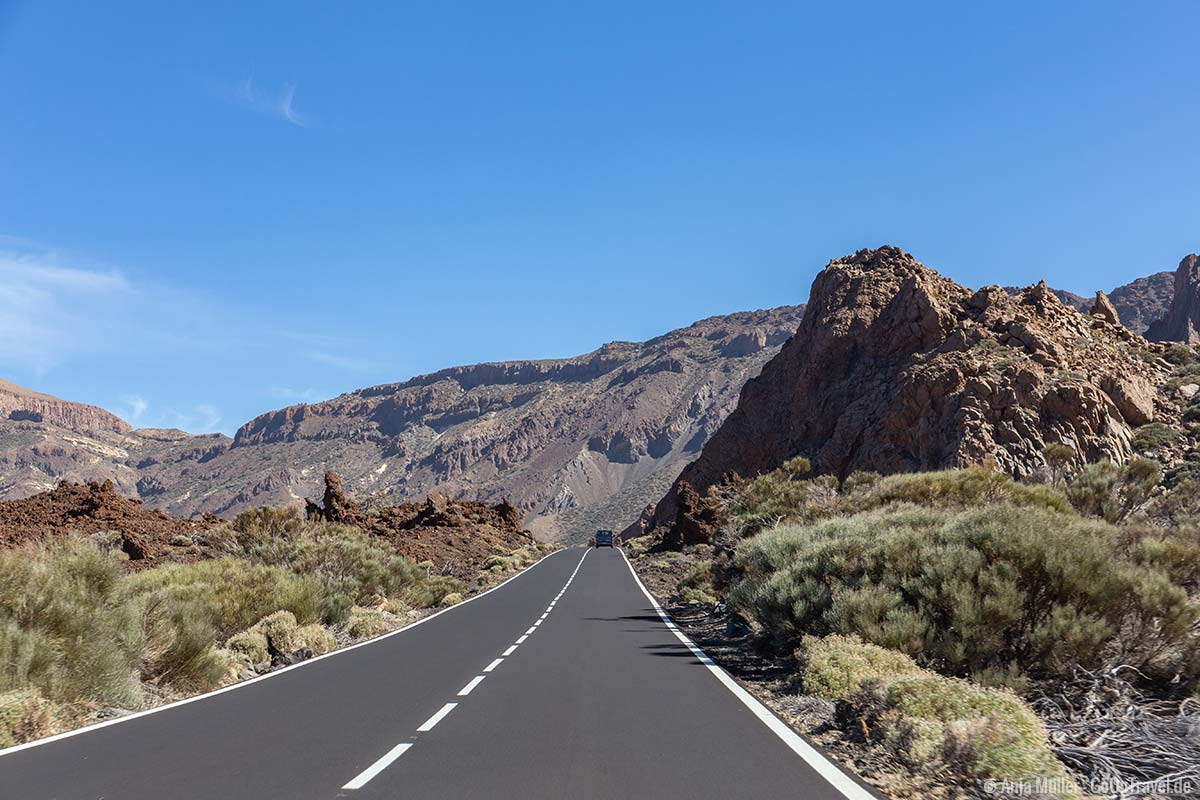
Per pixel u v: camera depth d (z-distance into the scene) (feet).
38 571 36.11
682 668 43.98
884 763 24.54
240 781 21.62
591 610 83.15
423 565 132.98
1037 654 35.09
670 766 23.35
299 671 42.91
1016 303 258.37
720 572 84.89
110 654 33.96
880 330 270.87
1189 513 69.15
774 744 26.25
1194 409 197.88
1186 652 33.04
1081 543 37.22
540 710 32.12
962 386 204.13
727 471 311.88
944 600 38.55
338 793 20.52
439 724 29.35
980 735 22.74
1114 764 22.95
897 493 86.79
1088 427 188.44
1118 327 270.26
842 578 48.08
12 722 27.43
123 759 24.07
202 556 90.07
